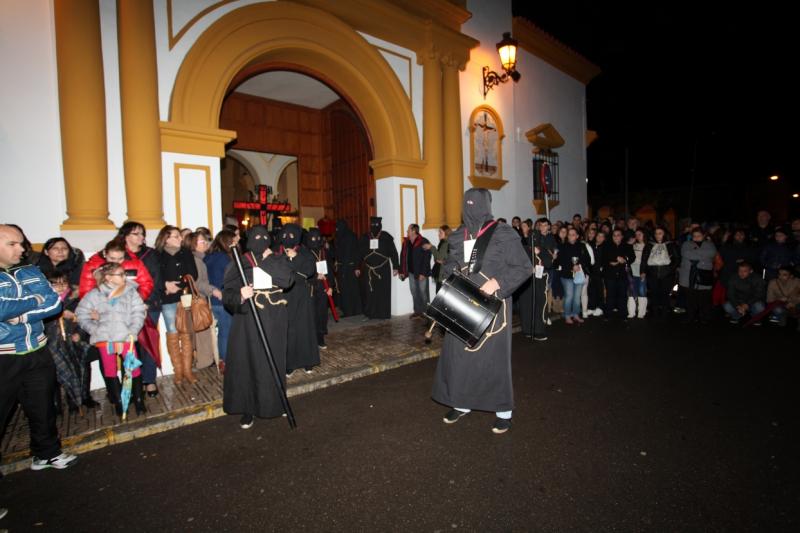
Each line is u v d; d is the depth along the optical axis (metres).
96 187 4.70
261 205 8.91
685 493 2.71
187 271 4.69
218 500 2.77
